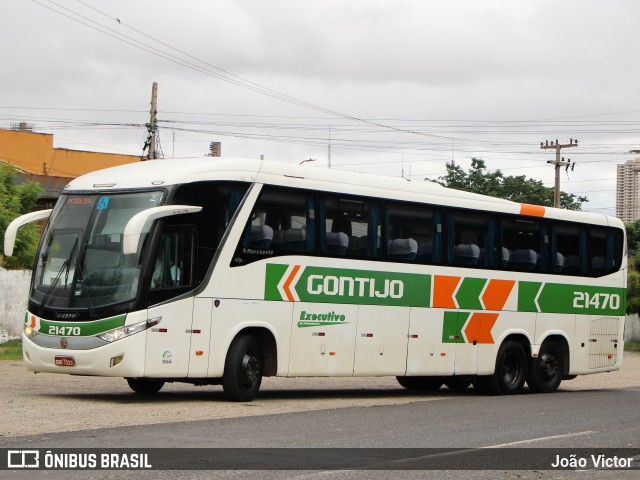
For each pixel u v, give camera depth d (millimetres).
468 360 21547
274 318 17828
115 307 16078
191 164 17188
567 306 24000
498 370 22312
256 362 17734
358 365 19281
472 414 16922
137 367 15984
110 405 16297
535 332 23188
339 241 18938
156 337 16188
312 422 14781
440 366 20922
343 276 18984
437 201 20953
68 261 16703
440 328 20906
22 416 14453
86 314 16234
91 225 16766
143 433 12836
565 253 24000
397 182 20266
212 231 16953
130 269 16188
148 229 16266
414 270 20359
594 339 24719
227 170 17266
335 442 12664
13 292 29344
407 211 20312
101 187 17078
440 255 20953
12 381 20922
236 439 12555
